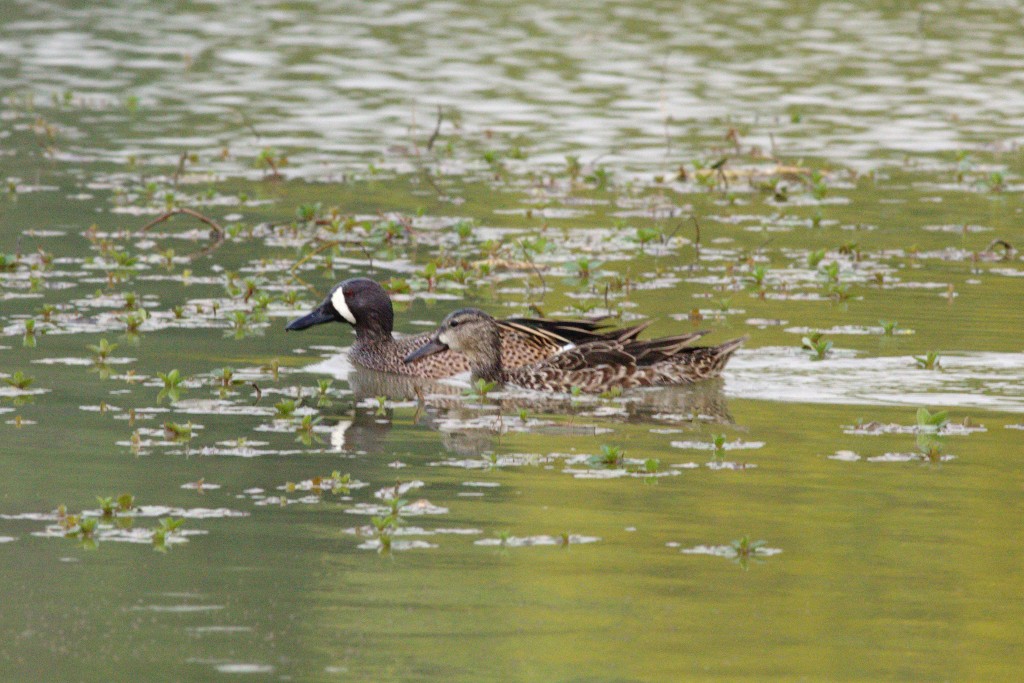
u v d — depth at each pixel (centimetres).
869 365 1653
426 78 3875
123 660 907
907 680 889
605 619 972
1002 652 927
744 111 3534
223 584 1021
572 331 1733
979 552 1089
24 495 1198
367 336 1745
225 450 1338
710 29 4631
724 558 1077
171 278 2097
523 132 3300
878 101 3659
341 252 2303
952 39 4500
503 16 4822
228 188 2748
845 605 997
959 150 3134
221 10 4897
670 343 1628
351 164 2977
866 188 2834
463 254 2275
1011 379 1602
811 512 1176
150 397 1519
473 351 1666
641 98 3666
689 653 924
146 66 3991
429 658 911
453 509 1179
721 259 2258
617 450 1309
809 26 4703
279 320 1902
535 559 1071
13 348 1702
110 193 2681
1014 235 2436
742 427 1429
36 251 2223
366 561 1066
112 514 1157
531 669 898
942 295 2011
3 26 4528
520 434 1416
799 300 1992
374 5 5025
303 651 919
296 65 4034
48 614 969
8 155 2966
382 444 1374
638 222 2542
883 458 1317
